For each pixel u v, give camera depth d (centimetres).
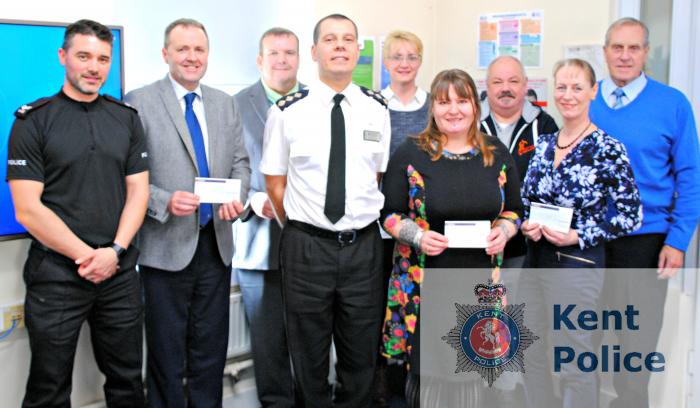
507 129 307
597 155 242
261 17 320
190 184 247
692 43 278
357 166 242
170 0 289
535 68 349
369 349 253
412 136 251
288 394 301
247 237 289
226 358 283
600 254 250
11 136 211
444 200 237
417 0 385
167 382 256
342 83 245
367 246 246
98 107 224
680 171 263
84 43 212
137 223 231
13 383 248
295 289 245
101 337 238
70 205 216
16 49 233
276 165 249
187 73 244
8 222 234
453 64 387
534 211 252
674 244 261
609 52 271
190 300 262
